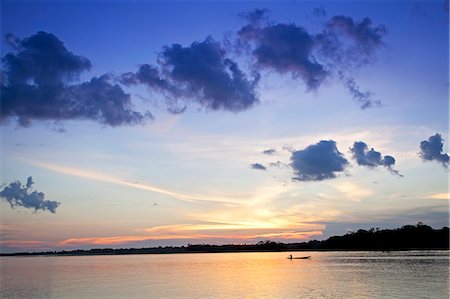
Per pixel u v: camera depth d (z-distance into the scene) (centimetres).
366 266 14638
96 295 8381
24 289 9569
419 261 16600
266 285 9419
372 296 7219
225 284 9869
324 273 12144
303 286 8944
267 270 14650
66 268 19375
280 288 8744
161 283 10388
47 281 11525
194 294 8238
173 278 11894
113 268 18538
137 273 14438
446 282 8906
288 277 11288
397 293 7469
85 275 13762
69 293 8744
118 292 8719
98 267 19850
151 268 18000
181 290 8862
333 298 7162
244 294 8075
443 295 7212
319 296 7438
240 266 18488
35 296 8431
